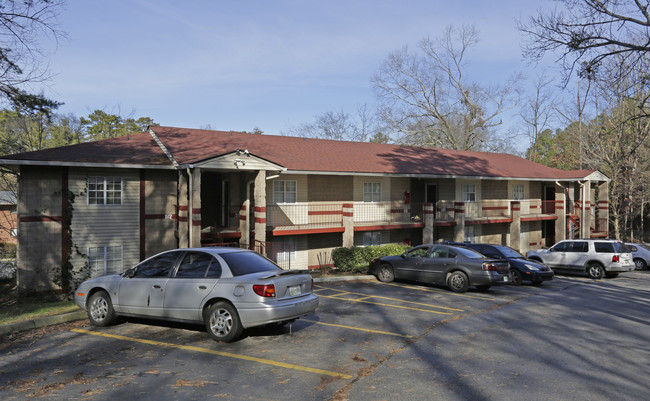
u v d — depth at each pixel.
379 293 14.33
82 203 16.80
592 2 15.45
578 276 21.70
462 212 25.77
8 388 5.87
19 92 15.70
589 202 31.45
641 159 35.53
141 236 17.88
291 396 5.66
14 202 27.62
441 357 7.45
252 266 8.53
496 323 10.22
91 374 6.41
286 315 7.95
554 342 8.56
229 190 20.14
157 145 20.17
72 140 44.66
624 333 9.45
